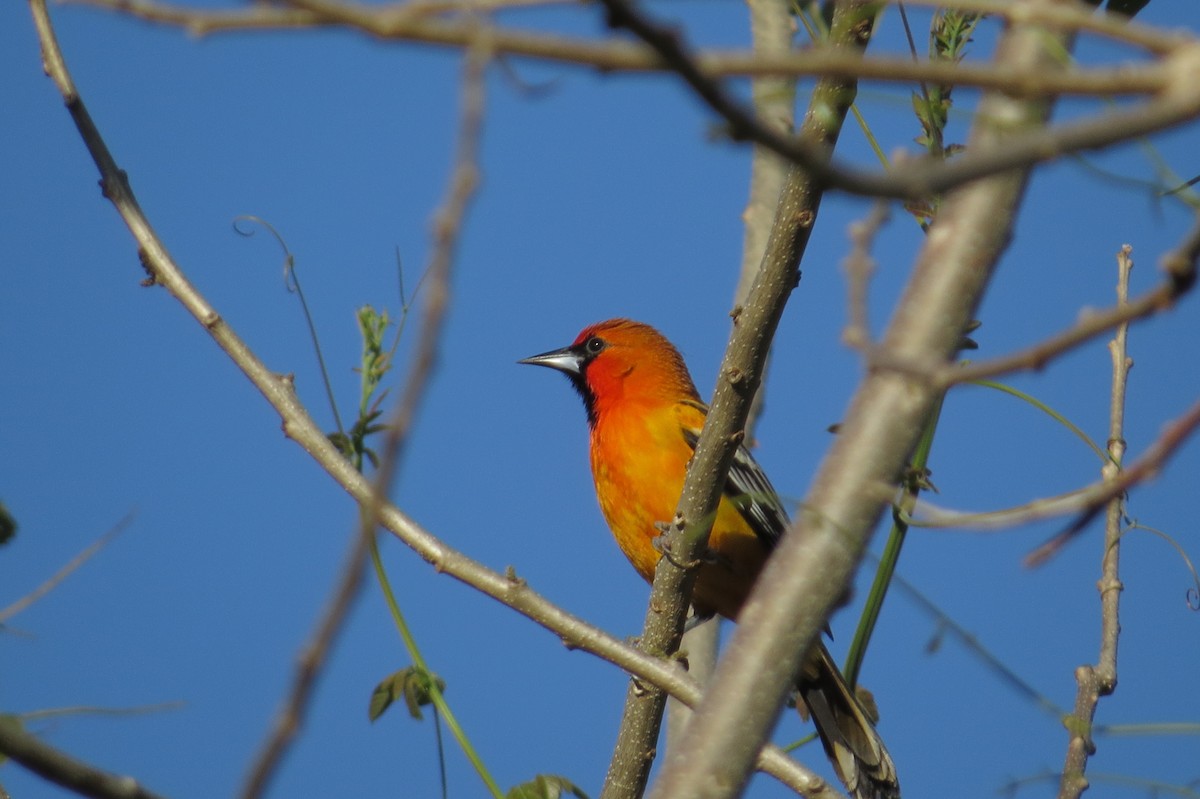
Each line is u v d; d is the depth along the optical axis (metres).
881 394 4.46
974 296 4.40
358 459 7.64
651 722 8.55
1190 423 3.41
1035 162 2.56
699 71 2.55
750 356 8.00
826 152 6.56
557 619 7.68
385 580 7.58
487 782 7.17
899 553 7.76
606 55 2.60
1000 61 3.78
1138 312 2.99
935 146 6.31
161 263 8.10
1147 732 5.19
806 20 7.87
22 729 3.72
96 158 8.30
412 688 7.35
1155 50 2.64
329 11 2.70
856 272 4.16
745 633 4.49
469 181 2.69
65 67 8.27
